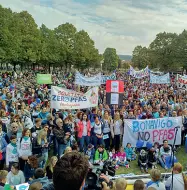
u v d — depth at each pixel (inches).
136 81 1545.3
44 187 111.0
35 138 333.7
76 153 71.8
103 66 5378.9
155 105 616.1
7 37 1663.4
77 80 800.9
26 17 2210.9
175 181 199.3
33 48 2091.5
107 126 442.6
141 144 399.5
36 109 476.7
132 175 305.7
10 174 261.0
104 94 815.1
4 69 2824.8
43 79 782.5
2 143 328.5
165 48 2972.4
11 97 599.2
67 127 395.2
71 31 2770.7
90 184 227.0
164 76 991.6
